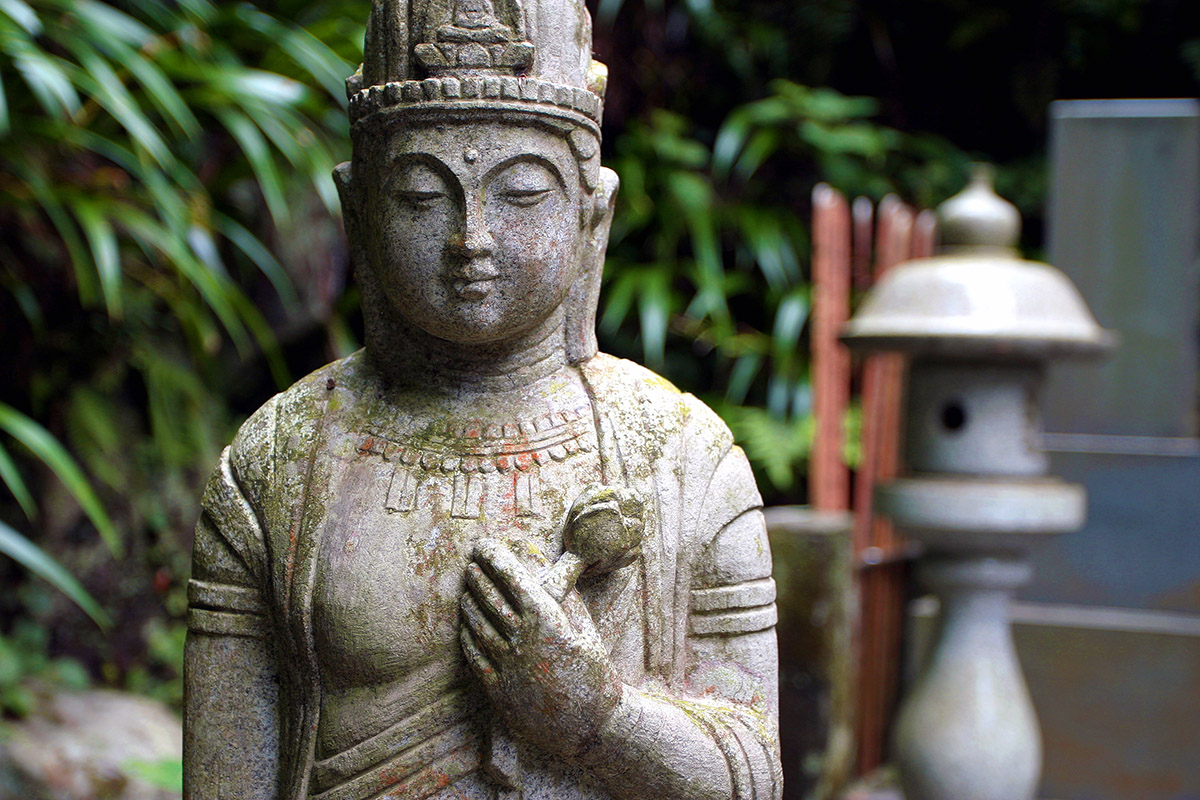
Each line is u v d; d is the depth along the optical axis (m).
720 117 4.29
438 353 1.21
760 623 1.20
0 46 2.16
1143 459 2.88
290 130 2.61
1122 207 2.99
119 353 2.99
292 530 1.15
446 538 1.11
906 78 4.40
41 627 2.81
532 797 1.09
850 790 2.76
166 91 2.30
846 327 2.59
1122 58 4.35
